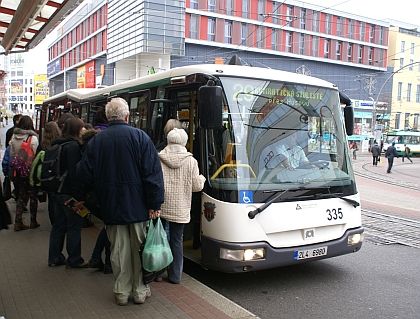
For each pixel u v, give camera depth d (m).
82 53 65.38
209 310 4.50
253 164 5.31
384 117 63.03
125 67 51.84
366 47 62.31
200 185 5.12
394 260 7.06
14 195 9.73
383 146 52.75
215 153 5.32
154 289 5.08
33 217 7.75
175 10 46.38
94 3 59.59
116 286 4.54
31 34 11.61
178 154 5.09
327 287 5.69
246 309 4.91
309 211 5.43
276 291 5.51
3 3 9.09
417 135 52.66
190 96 5.94
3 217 3.86
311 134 5.88
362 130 58.72
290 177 5.47
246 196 5.10
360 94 62.59
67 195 5.41
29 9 8.23
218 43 49.84
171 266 5.27
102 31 57.69
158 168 4.43
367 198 14.68
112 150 4.37
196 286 5.20
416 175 25.84
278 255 5.18
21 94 126.81
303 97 5.95
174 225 5.18
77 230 5.64
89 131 5.69
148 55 47.31
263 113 5.58
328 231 5.67
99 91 10.28
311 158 5.77
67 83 72.56
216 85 5.34
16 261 5.94
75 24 67.19
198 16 48.69
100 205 4.46
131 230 4.55
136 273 4.60
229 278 5.98
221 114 4.96
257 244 5.05
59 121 6.45
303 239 5.41
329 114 6.14
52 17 9.62
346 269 6.51
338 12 58.31
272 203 5.20
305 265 6.68
